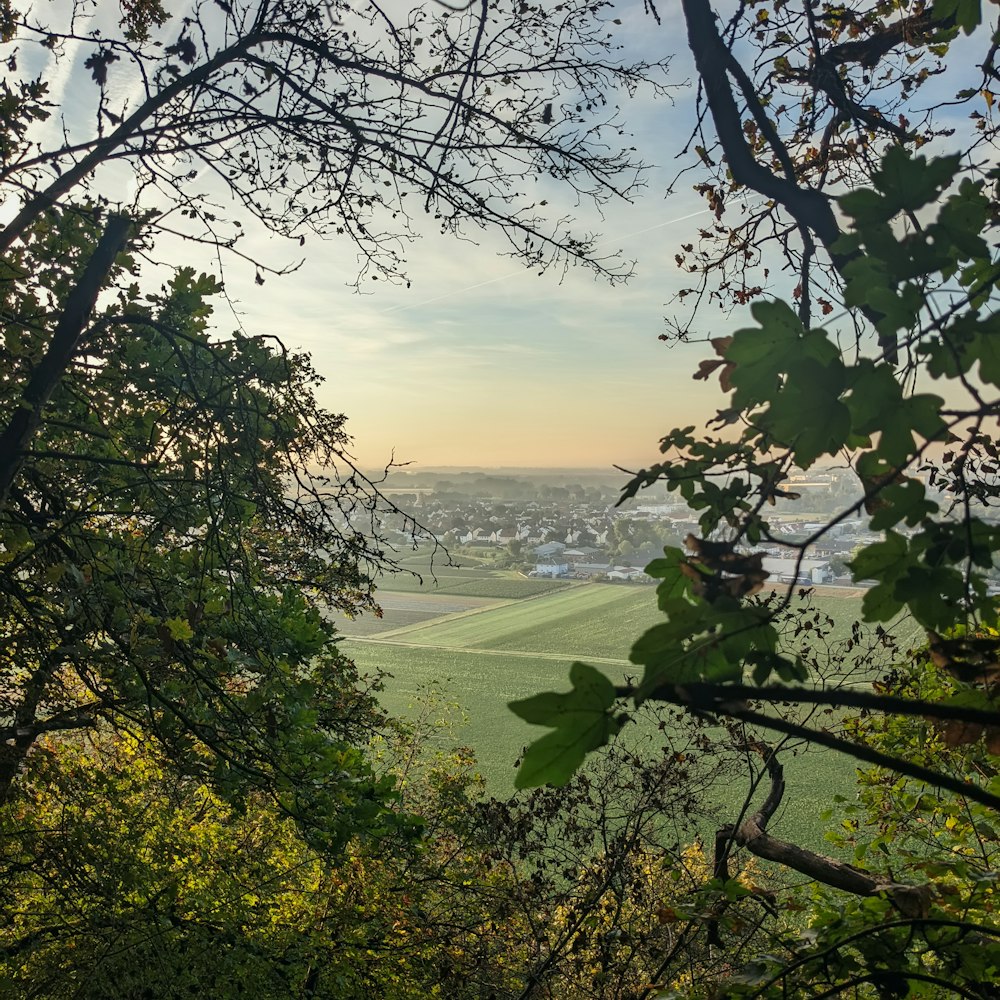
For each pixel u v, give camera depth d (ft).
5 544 16.96
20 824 24.97
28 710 22.02
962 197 4.63
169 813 30.91
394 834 23.85
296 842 35.04
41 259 17.85
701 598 3.76
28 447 14.56
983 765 14.97
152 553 19.95
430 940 31.04
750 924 9.96
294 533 21.79
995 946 6.83
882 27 10.69
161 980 26.17
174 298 19.02
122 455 19.57
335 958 30.73
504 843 29.22
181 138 15.93
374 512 18.76
